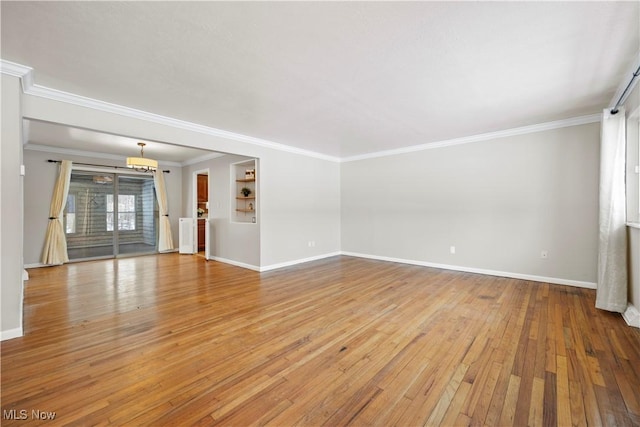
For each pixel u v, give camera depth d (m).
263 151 5.03
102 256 6.37
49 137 4.84
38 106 2.73
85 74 2.49
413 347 2.24
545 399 1.62
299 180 5.72
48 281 4.34
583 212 3.80
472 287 3.89
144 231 7.05
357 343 2.31
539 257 4.13
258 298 3.49
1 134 2.32
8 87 2.33
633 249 2.79
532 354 2.12
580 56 2.23
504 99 3.12
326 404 1.60
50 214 5.59
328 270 5.05
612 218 2.94
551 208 4.03
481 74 2.54
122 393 1.69
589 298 3.38
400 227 5.67
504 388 1.73
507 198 4.38
